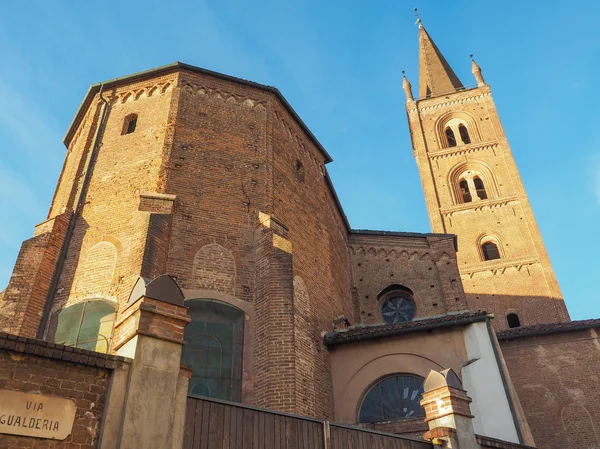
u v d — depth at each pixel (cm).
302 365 1708
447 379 1209
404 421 1747
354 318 2597
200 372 1514
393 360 1870
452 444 1103
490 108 4966
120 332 839
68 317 1588
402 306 2673
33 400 670
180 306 854
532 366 2248
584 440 2067
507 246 3969
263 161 2028
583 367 2197
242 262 1755
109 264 1655
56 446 667
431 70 5712
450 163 4669
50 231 1712
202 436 820
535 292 3656
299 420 973
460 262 3953
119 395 735
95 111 2133
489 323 1838
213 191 1858
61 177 2220
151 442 728
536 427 2130
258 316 1647
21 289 1577
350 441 1022
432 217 4288
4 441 632
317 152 2556
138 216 1644
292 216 2061
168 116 1984
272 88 2228
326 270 2205
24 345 683
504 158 4550
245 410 905
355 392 1841
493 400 1669
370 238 2850
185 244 1695
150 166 1856
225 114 2092
